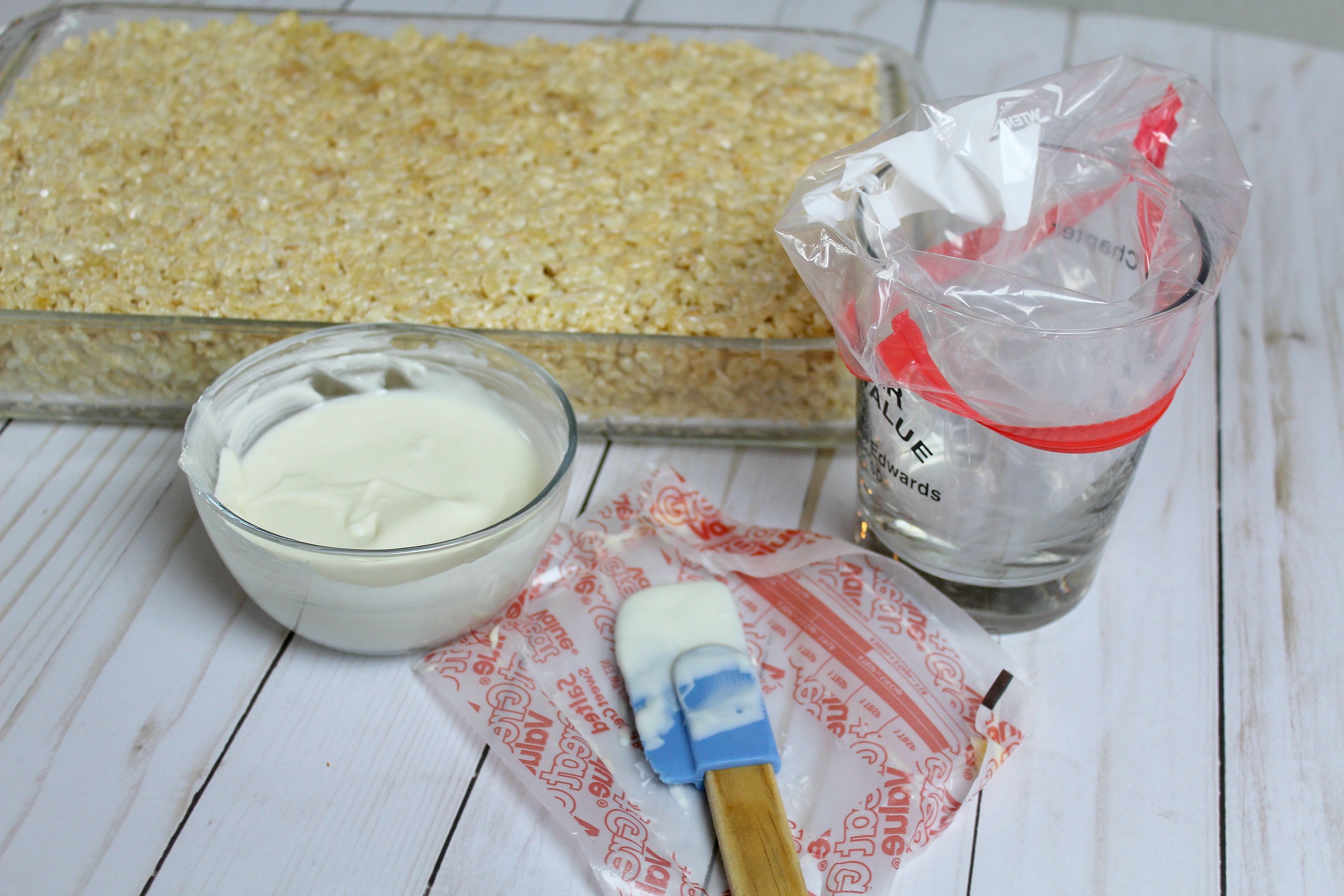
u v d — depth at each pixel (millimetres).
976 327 588
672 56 1107
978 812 646
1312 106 1215
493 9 1335
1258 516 829
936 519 693
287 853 617
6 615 737
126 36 1104
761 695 667
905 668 711
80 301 840
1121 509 822
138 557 782
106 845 617
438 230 891
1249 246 1056
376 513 684
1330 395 927
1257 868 622
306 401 778
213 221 895
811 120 1019
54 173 941
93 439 870
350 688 703
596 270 853
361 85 1056
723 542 790
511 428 776
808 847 619
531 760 650
